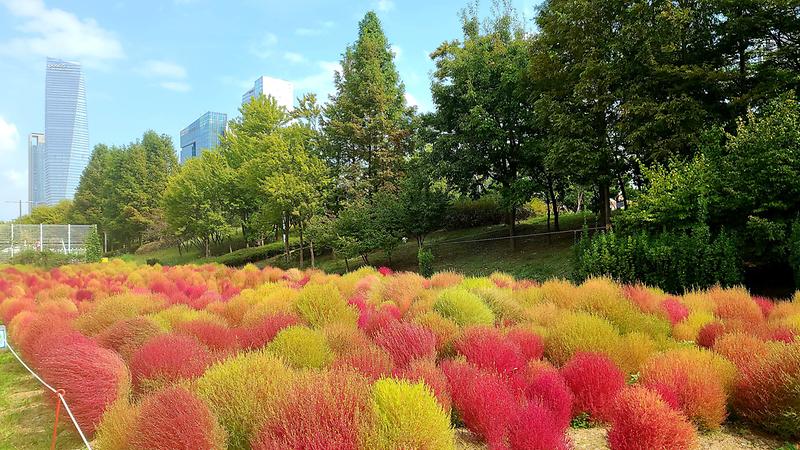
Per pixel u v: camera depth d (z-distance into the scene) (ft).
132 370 16.44
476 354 16.24
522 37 67.15
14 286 50.24
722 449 12.67
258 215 95.96
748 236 34.53
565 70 54.29
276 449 9.00
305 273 52.80
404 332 17.16
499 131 61.21
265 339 18.65
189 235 128.98
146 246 172.96
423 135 73.51
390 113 93.50
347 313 21.97
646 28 45.93
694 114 43.21
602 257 39.47
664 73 46.14
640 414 11.44
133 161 164.45
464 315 21.20
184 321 22.11
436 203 71.20
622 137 50.90
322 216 80.89
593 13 50.42
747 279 37.70
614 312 21.77
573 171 52.31
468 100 64.03
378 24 104.12
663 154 45.01
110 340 20.12
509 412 12.08
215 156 120.37
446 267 65.77
